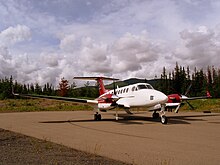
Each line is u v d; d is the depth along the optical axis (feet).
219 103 116.16
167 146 25.17
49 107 131.13
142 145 25.82
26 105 151.74
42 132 36.88
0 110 111.96
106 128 42.09
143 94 52.75
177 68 225.56
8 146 24.57
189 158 19.89
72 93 245.04
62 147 24.62
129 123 51.19
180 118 61.98
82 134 34.58
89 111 108.78
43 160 18.65
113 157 20.43
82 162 18.30
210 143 26.78
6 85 259.60
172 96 54.60
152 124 48.65
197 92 215.72
